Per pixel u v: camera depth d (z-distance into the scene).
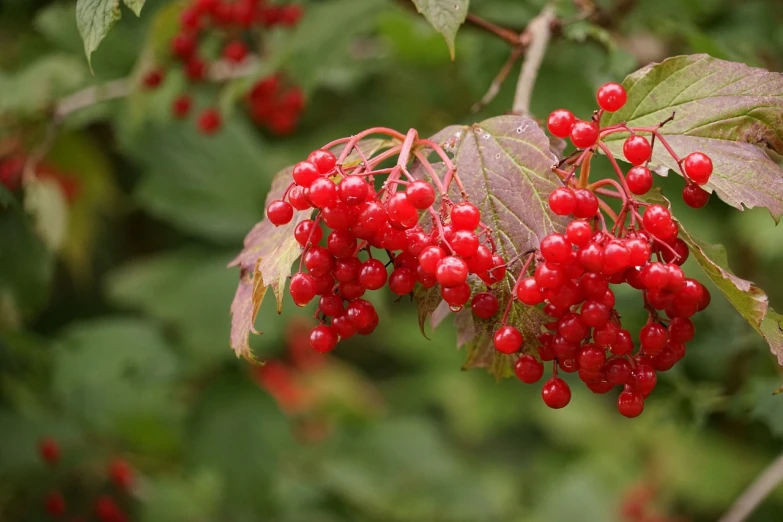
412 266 0.91
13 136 1.33
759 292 0.90
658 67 0.93
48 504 1.27
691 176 0.91
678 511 1.89
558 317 0.91
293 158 1.65
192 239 1.76
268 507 1.39
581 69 1.26
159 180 1.46
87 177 1.58
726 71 0.93
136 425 1.45
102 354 1.41
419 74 1.55
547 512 1.71
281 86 1.37
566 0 1.08
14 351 1.16
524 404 2.11
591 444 1.99
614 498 1.85
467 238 0.89
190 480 1.55
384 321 2.15
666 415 1.16
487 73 1.22
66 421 1.33
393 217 0.89
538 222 0.91
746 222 1.43
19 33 1.53
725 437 1.78
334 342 0.92
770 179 0.92
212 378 1.45
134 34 1.46
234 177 1.49
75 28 1.39
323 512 1.60
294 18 1.32
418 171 0.93
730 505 1.71
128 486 1.38
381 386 2.32
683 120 0.93
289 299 1.35
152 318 1.51
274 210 0.91
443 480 1.70
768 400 1.10
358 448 1.73
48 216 1.17
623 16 1.13
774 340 0.91
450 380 2.13
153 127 1.46
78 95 1.30
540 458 2.08
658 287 0.89
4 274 1.14
